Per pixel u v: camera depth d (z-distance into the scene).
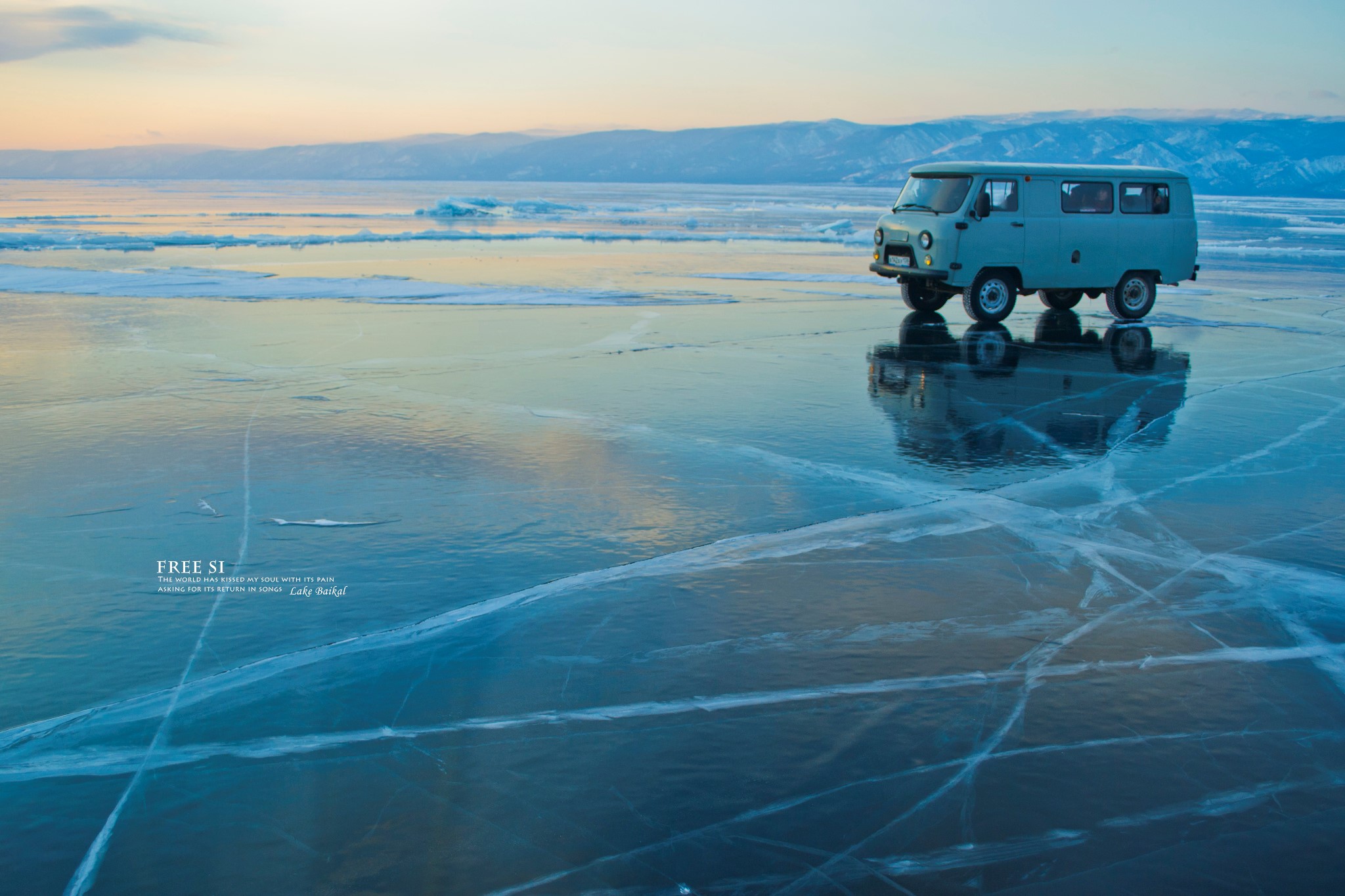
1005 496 5.52
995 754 2.90
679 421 7.17
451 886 2.29
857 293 16.62
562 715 3.09
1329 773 2.83
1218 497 5.54
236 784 2.70
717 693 3.25
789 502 5.31
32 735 2.93
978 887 2.32
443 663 3.43
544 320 12.62
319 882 2.30
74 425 6.70
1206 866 2.41
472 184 192.00
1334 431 7.17
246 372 8.73
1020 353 10.78
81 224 34.88
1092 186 13.38
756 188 186.50
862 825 2.55
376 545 4.55
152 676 3.31
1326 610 4.02
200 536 4.62
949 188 13.04
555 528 4.82
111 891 2.26
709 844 2.46
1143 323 13.79
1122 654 3.59
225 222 37.81
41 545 4.47
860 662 3.48
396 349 10.13
